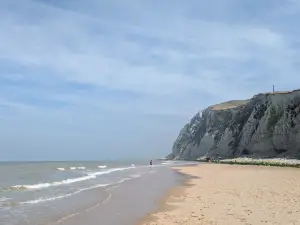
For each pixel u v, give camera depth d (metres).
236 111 98.06
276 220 10.93
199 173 39.38
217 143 97.06
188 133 133.62
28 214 13.16
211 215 12.16
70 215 13.02
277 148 67.94
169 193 20.06
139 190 21.95
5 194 19.78
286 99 71.19
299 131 63.78
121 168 62.41
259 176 30.59
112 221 11.90
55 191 21.41
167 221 11.61
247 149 76.69
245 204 14.25
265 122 72.62
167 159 150.75
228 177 30.91
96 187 24.00
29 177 36.06
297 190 18.34
